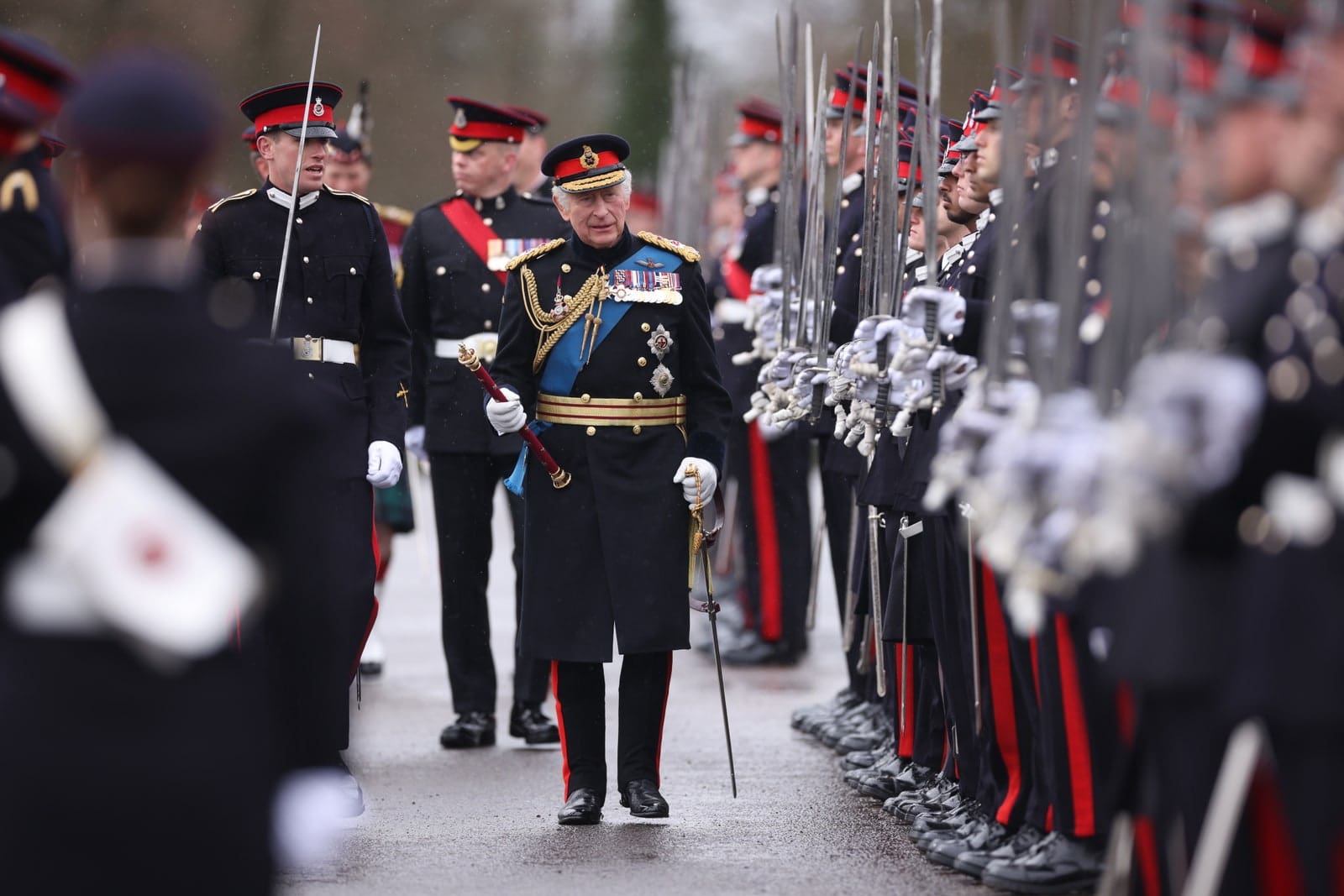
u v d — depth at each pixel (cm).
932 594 2281
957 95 3569
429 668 3853
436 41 8256
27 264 1789
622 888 2097
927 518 2245
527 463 2464
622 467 2438
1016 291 1739
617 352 2445
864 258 2455
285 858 1310
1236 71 1392
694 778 2744
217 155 1277
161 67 1245
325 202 2634
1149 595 1365
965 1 3556
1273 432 1303
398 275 3247
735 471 3853
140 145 1211
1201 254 1472
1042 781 2031
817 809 2517
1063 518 1467
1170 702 1391
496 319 3131
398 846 2327
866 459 2561
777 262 3144
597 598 2425
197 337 1202
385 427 2612
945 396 2022
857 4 5022
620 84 9450
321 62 7919
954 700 2272
